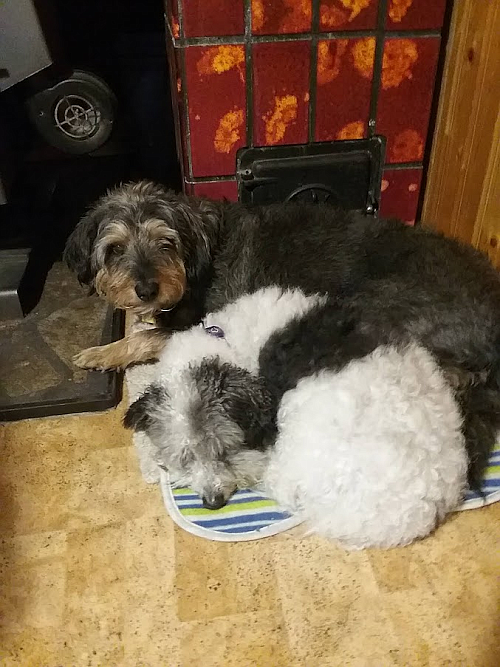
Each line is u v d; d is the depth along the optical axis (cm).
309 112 88
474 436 64
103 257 79
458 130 88
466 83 84
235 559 60
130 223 78
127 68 116
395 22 82
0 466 71
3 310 92
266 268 82
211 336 69
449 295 73
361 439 55
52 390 79
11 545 62
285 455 59
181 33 79
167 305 79
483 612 55
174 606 57
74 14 112
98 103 93
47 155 119
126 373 83
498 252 83
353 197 96
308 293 76
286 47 82
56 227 110
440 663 52
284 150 91
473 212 87
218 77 83
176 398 63
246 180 92
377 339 65
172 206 80
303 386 60
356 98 88
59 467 70
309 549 61
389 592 57
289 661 52
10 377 82
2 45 79
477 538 61
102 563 60
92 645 54
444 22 87
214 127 88
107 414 77
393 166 95
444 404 60
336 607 56
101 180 120
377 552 60
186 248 79
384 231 82
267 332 67
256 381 64
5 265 95
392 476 54
